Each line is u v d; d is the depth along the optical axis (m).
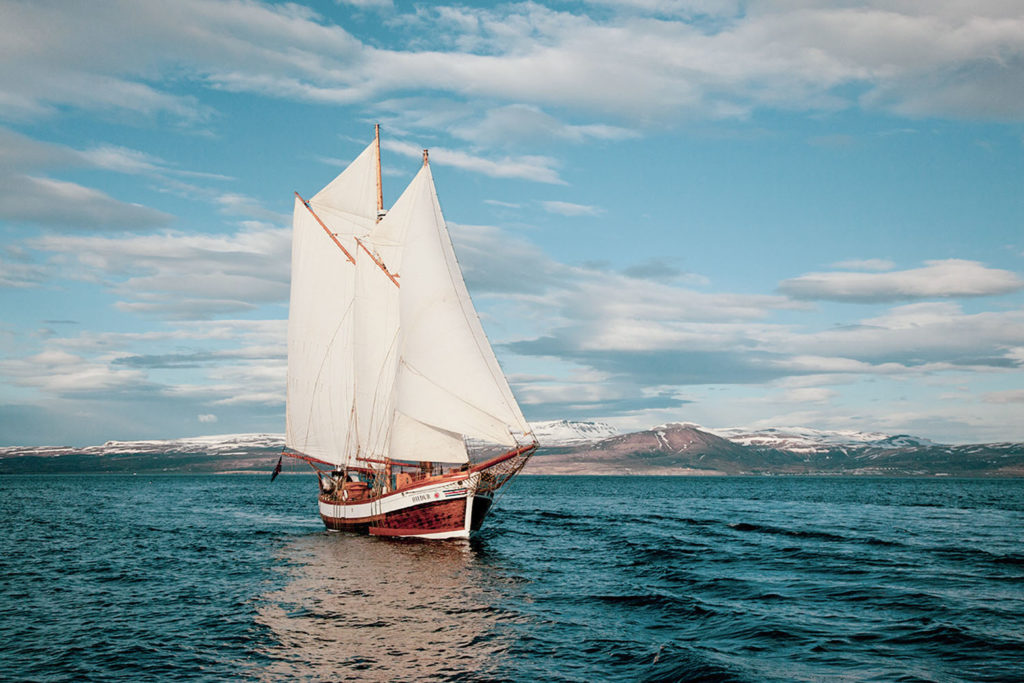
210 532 67.81
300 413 69.06
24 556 50.47
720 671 23.31
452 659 25.56
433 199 54.62
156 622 30.83
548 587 38.53
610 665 24.70
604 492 193.25
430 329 54.06
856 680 22.73
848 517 89.94
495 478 55.38
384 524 58.19
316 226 67.06
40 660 25.50
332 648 26.95
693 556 49.91
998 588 37.41
